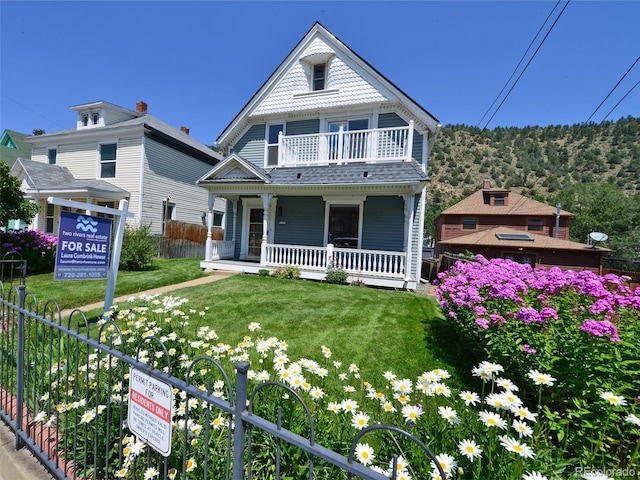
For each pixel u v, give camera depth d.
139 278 8.13
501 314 3.50
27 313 2.18
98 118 14.62
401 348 4.11
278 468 1.11
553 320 2.75
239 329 4.59
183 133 18.83
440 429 1.71
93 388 2.33
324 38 10.65
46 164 14.37
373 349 4.05
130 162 13.66
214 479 1.64
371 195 9.90
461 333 4.06
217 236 17.16
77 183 13.48
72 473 1.88
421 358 3.85
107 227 4.29
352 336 4.46
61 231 3.79
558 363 2.38
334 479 1.58
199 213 17.31
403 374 3.46
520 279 4.04
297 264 9.38
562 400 2.28
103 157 14.21
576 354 2.30
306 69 10.92
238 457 1.18
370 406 2.52
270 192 9.55
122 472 1.56
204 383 2.32
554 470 1.52
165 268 10.07
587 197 34.53
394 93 9.73
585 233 32.97
